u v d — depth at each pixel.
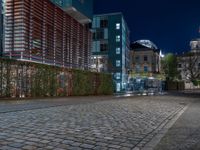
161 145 5.29
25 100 15.84
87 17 31.47
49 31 23.09
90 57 32.44
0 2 19.17
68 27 26.58
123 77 53.97
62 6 26.97
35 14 21.03
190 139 5.87
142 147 5.11
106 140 5.60
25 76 17.58
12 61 16.44
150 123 8.14
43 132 6.21
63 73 21.98
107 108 12.54
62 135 5.95
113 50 54.28
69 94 22.78
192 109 13.20
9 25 19.73
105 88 29.83
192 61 84.38
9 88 16.23
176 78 76.06
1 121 7.66
